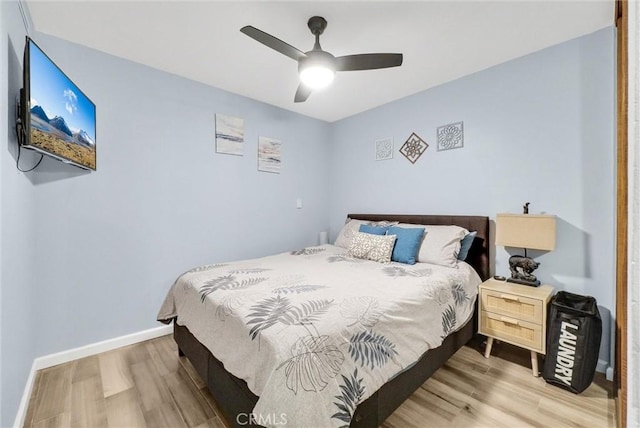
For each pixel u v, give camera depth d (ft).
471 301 7.07
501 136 8.04
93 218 7.32
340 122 12.91
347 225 11.20
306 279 6.34
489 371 6.52
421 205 9.96
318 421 3.37
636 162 1.71
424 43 7.02
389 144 10.92
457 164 8.99
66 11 5.87
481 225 8.25
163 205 8.49
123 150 7.75
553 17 6.06
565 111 6.97
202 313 5.50
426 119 9.75
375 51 7.34
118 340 7.71
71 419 5.09
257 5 5.71
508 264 7.94
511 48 7.26
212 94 9.46
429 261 8.01
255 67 8.24
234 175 10.08
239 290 5.58
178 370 6.61
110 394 5.76
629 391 1.73
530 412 5.22
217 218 9.68
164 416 5.16
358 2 5.63
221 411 5.29
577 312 5.78
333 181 13.29
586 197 6.70
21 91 4.82
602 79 6.47
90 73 7.21
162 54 7.56
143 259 8.15
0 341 4.21
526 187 7.62
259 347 3.95
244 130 10.31
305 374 3.56
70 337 7.03
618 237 5.27
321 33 6.23
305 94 7.52
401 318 5.00
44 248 6.65
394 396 4.69
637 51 1.73
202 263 9.34
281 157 11.48
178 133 8.75
